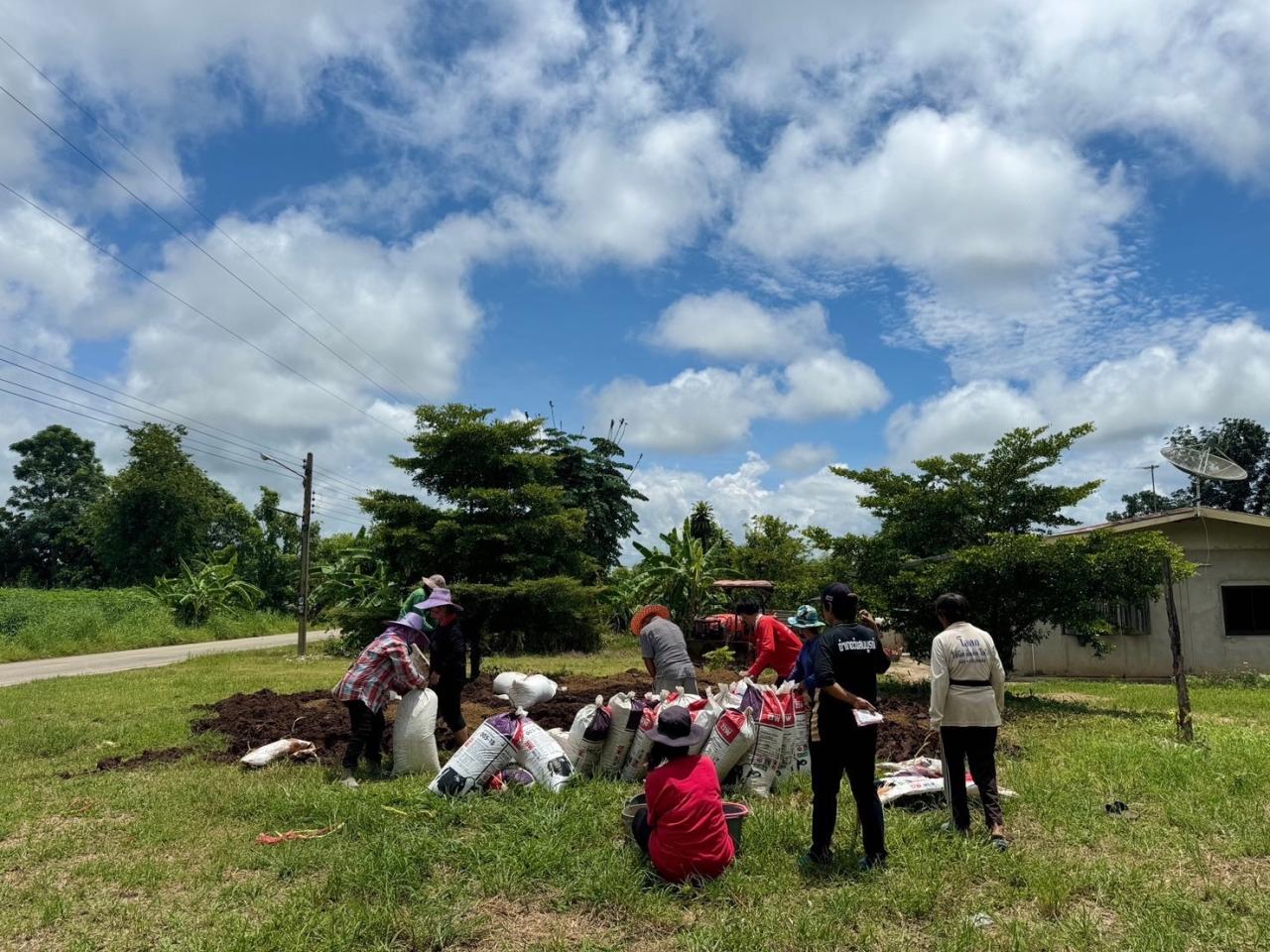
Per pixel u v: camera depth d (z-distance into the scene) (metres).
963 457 14.41
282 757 8.01
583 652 24.86
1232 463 15.72
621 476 35.34
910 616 14.59
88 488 64.69
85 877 5.05
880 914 4.39
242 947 3.98
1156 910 4.37
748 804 6.25
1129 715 11.07
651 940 4.20
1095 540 12.64
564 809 5.86
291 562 51.03
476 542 17.19
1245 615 17.61
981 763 5.49
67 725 10.33
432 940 4.13
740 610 8.55
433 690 8.25
